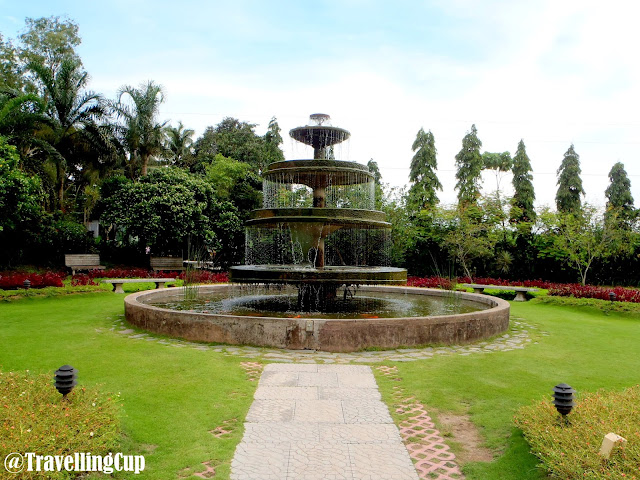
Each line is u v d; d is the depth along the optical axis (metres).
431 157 28.30
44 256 19.83
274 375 5.41
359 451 3.55
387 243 17.47
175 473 3.18
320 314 8.61
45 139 19.23
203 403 4.45
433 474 3.25
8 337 7.19
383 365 5.98
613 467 2.78
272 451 3.52
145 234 19.64
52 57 23.47
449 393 4.89
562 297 13.16
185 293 10.70
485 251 18.67
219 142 29.80
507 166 30.44
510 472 3.26
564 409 3.47
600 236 17.80
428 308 9.89
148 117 22.25
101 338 7.23
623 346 7.51
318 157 10.13
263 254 17.95
